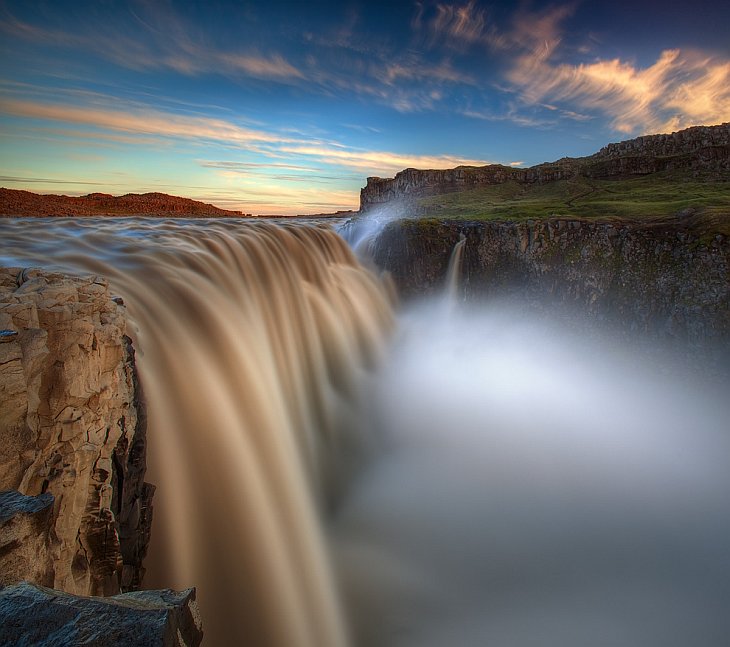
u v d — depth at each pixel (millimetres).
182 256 25859
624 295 51906
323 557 19766
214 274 26062
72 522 10117
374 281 48125
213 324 21828
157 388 16562
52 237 25484
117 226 32281
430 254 57938
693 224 50188
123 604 4363
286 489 19328
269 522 17094
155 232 29891
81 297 12055
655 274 50438
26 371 9133
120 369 13375
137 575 12758
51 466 9789
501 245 58188
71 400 10469
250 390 20953
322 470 24938
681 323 47531
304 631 15602
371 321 42719
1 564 5289
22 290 10469
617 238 53375
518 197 120500
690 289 47594
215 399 18469
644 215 60250
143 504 13445
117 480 12328
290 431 22438
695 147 135000
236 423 18797
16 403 8594
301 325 31609
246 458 18000
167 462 15383
